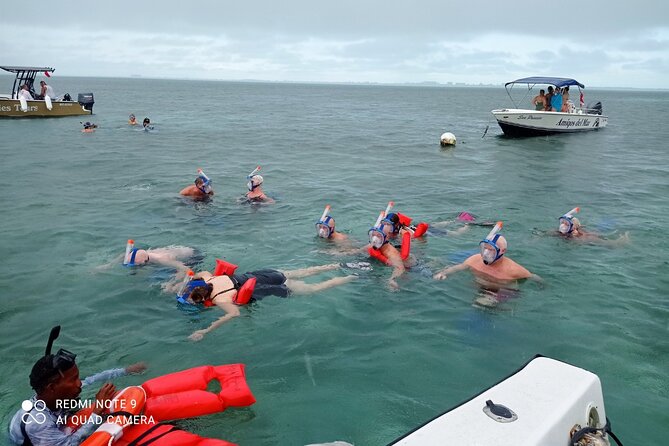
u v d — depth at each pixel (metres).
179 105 50.72
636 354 5.02
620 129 31.14
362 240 8.43
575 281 6.86
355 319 5.69
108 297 6.12
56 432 3.53
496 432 2.81
